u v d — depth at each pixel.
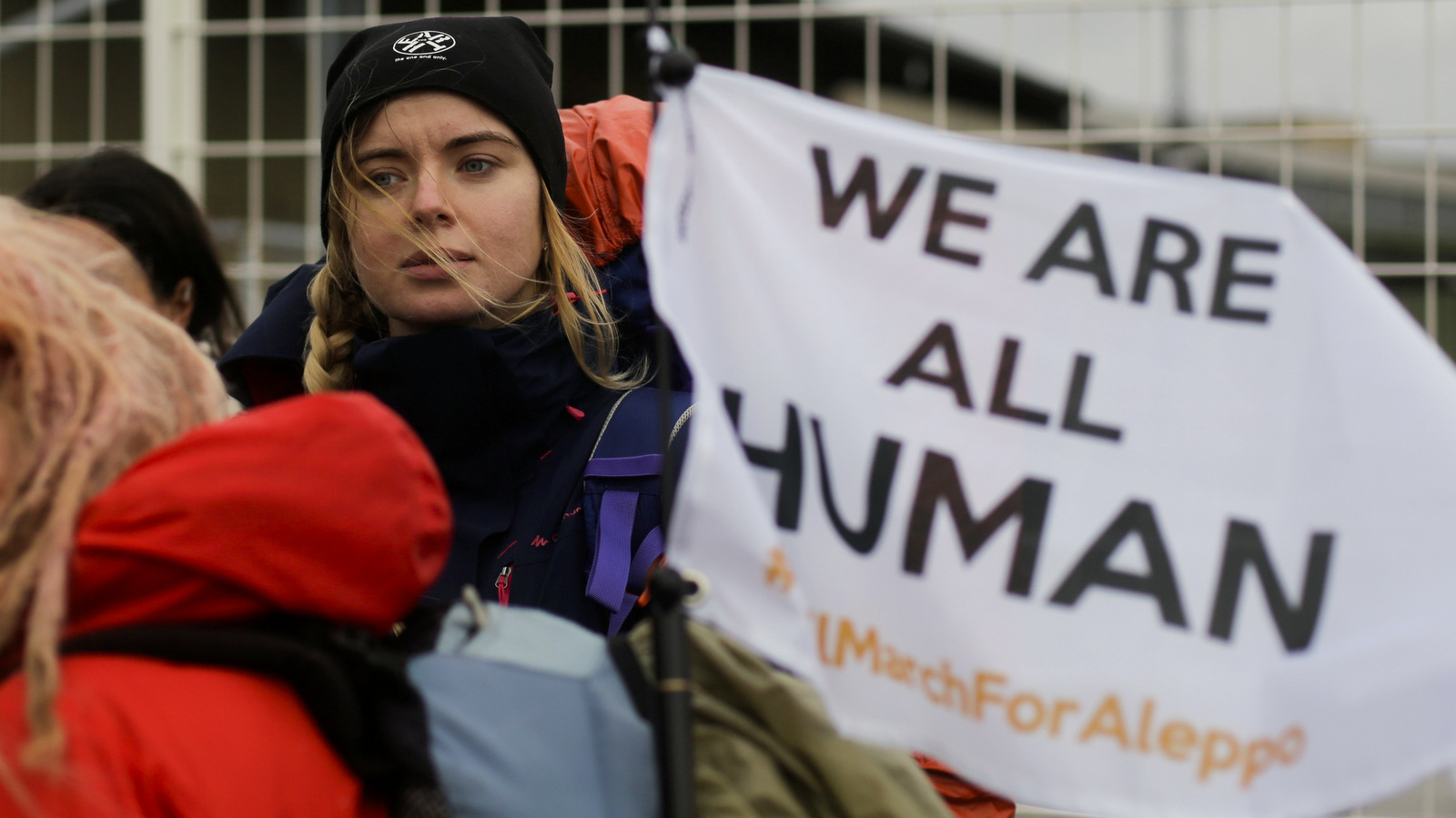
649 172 1.78
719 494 1.63
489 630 1.80
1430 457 1.82
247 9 5.32
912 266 1.86
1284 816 1.72
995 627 1.76
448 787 1.58
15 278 1.55
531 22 4.90
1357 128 4.60
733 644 1.86
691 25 4.96
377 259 2.53
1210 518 1.80
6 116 5.57
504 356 2.49
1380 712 1.75
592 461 2.50
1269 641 1.77
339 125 2.56
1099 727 1.73
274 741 1.43
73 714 1.34
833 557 1.75
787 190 1.86
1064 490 1.80
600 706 1.70
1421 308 4.57
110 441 1.50
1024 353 1.84
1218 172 4.70
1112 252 1.88
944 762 1.71
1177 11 4.69
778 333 1.81
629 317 2.83
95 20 5.45
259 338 3.03
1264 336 1.86
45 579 1.39
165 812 1.34
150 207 3.32
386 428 1.56
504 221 2.53
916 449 1.79
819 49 4.93
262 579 1.47
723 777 1.73
